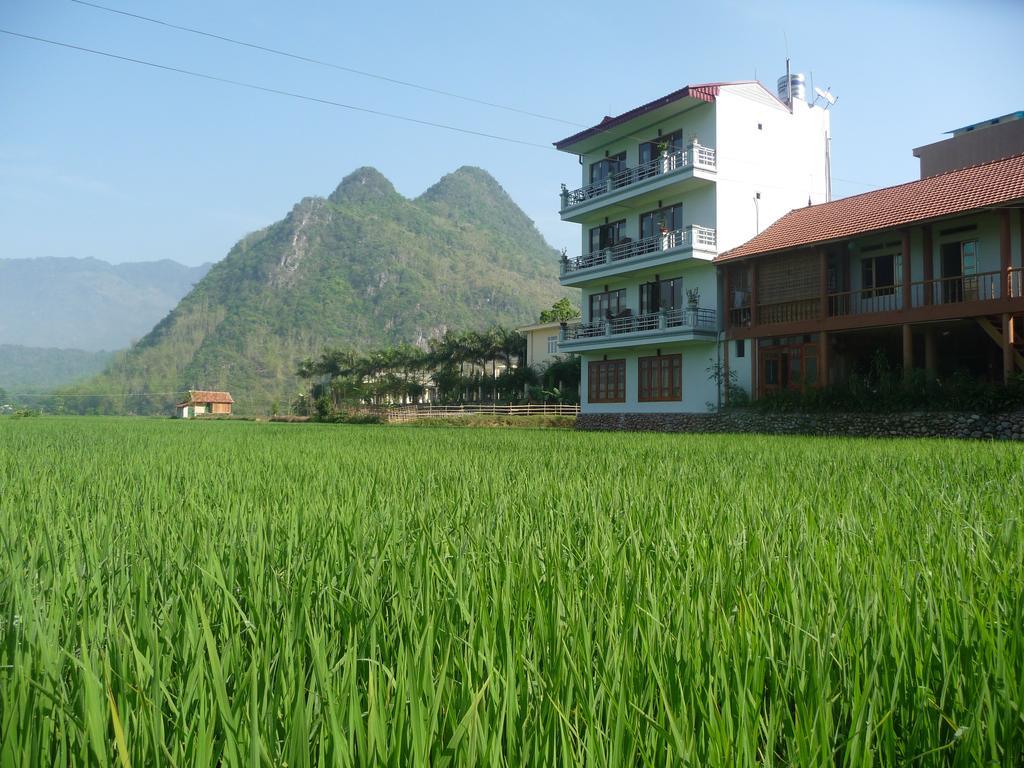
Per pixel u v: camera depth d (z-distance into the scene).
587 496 4.97
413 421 48.97
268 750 1.37
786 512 4.14
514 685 1.51
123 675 1.61
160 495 5.21
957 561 2.70
